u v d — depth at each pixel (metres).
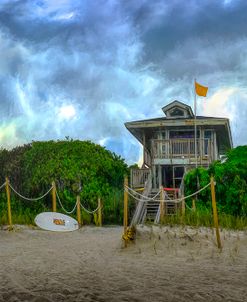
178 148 33.72
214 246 14.48
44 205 30.38
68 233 22.72
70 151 31.89
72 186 30.19
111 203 29.88
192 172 27.30
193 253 13.98
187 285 9.27
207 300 7.98
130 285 9.27
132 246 15.23
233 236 15.52
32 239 19.70
